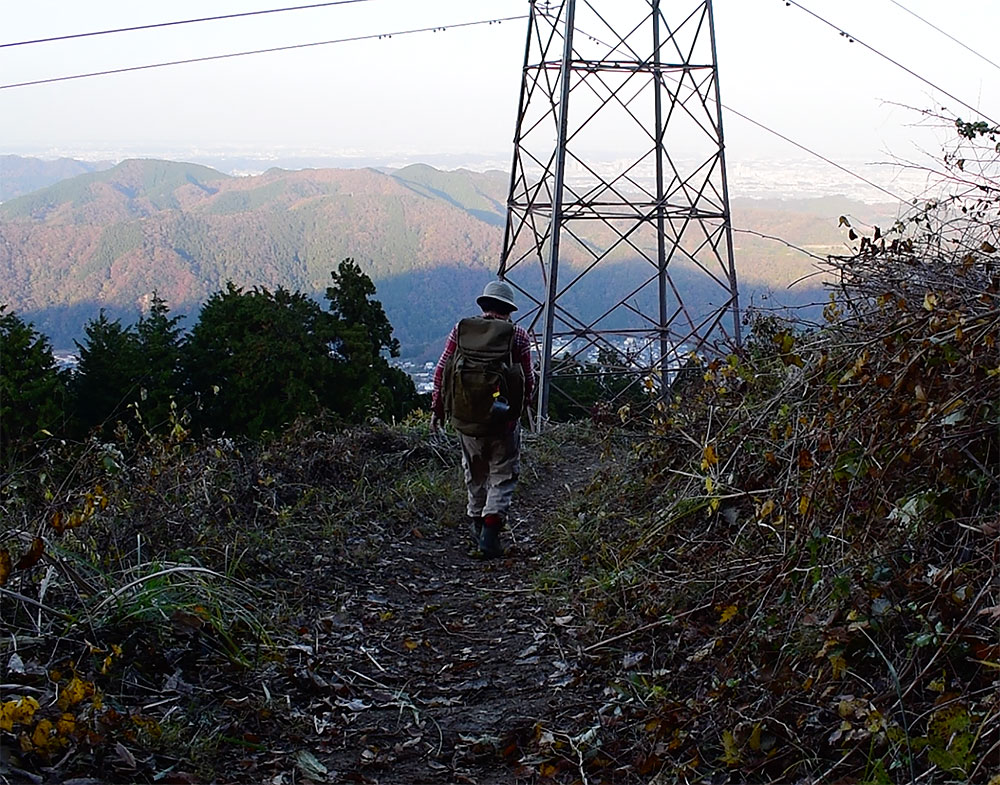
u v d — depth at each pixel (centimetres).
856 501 370
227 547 528
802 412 436
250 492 655
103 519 514
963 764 257
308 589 532
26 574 407
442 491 788
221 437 758
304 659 433
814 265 468
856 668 325
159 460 640
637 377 1255
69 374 2675
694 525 523
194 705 365
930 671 305
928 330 363
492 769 347
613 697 388
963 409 336
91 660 366
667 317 1638
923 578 328
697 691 363
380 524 689
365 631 488
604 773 334
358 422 1145
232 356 2647
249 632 440
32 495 530
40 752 293
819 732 310
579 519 661
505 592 561
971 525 330
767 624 366
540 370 1353
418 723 383
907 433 360
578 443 1130
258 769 333
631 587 487
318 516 665
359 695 408
